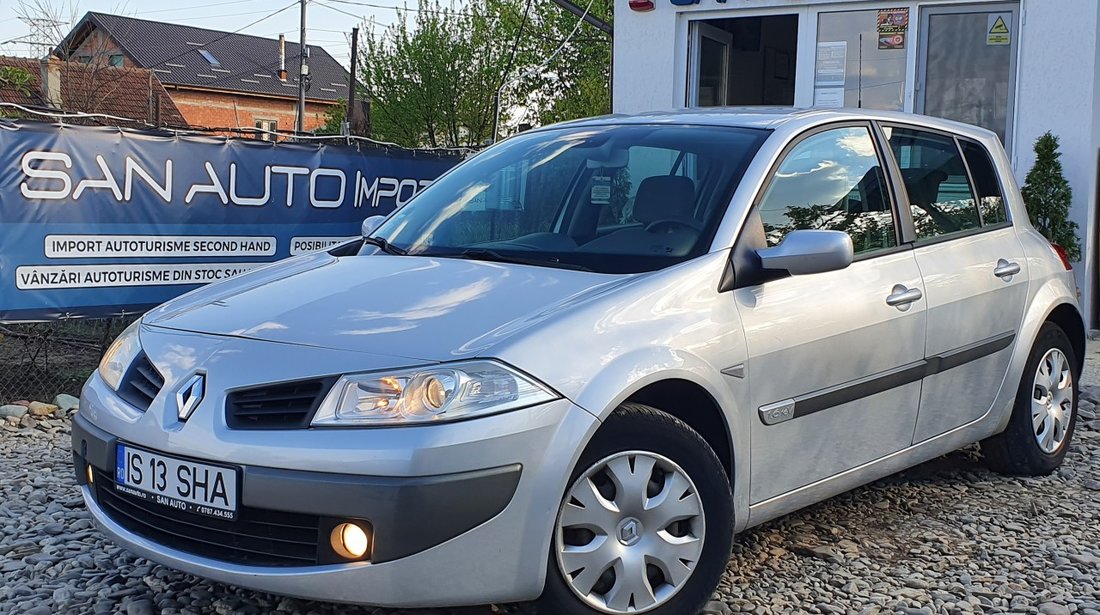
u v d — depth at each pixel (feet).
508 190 13.94
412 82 110.63
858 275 13.23
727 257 11.71
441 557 9.38
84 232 22.43
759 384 11.59
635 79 36.11
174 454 10.05
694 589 10.90
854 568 13.14
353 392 9.59
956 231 15.55
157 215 23.67
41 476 16.92
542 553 9.78
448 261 12.27
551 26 99.14
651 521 10.58
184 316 11.70
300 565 9.64
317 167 26.86
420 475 9.24
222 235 24.99
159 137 23.56
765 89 37.09
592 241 12.32
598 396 10.01
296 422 9.68
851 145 14.23
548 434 9.72
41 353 27.43
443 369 9.58
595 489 10.21
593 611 10.27
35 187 21.56
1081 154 30.14
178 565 10.12
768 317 11.78
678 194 12.56
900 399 13.75
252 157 25.44
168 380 10.53
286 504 9.45
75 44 87.04
